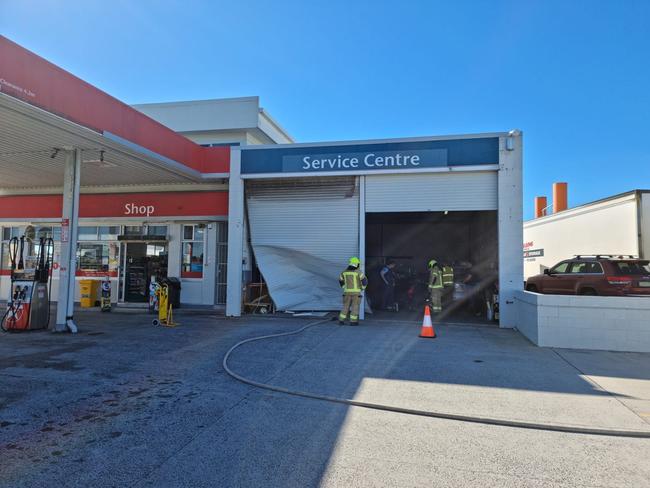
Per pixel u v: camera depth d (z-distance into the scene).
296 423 5.02
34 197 17.06
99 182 15.44
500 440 4.63
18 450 4.27
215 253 15.69
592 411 5.45
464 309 15.66
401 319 13.10
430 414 5.32
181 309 15.20
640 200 14.66
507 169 12.02
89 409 5.38
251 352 8.52
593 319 9.03
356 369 7.35
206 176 14.36
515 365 7.68
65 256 10.87
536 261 22.59
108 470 3.89
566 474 3.90
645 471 3.97
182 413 5.28
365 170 12.79
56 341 9.55
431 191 12.59
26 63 8.25
